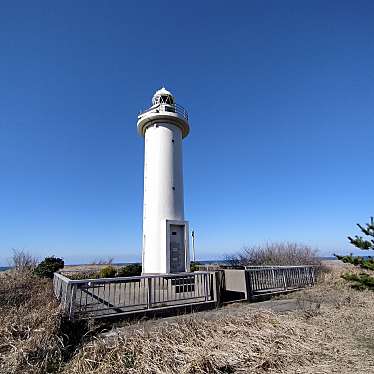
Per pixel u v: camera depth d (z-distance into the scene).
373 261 5.38
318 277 14.31
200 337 5.95
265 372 4.84
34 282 12.89
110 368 4.80
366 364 5.02
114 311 7.93
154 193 15.52
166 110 16.94
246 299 10.34
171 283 10.36
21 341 5.59
